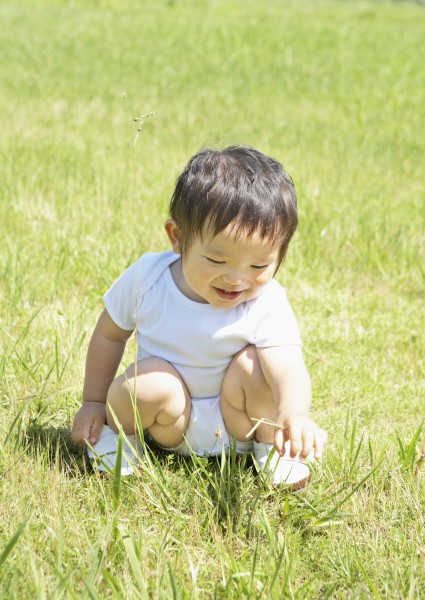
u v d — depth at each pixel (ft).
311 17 71.67
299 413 10.93
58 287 18.35
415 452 12.31
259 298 11.85
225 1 81.71
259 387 11.69
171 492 11.60
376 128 35.76
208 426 12.18
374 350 16.93
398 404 14.84
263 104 39.09
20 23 57.31
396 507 11.58
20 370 14.55
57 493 11.27
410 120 37.68
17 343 15.43
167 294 11.92
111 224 22.40
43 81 40.57
